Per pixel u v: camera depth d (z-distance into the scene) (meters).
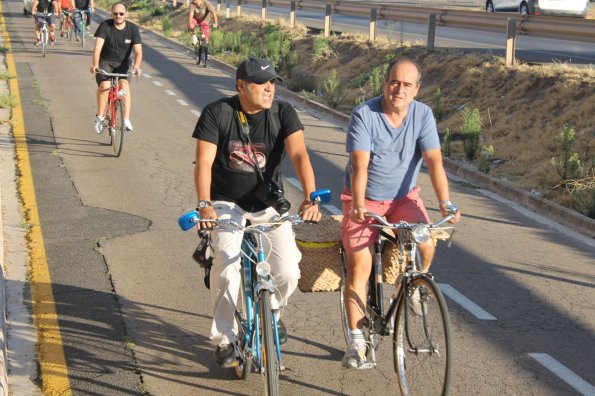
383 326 5.91
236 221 5.84
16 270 8.59
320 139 17.08
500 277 8.84
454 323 7.54
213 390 6.10
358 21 40.62
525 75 17.80
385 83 5.70
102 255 9.14
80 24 36.06
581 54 23.97
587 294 8.41
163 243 9.62
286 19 39.66
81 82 23.31
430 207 11.75
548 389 6.27
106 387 6.10
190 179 12.85
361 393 6.14
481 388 6.25
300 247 6.07
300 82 24.17
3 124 16.84
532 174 13.34
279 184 6.09
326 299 8.09
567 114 15.23
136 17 54.03
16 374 6.29
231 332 5.81
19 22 45.53
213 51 33.22
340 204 11.84
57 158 13.99
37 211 10.84
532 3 34.31
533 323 7.59
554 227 11.09
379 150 5.78
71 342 6.86
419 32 33.69
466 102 18.69
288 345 6.97
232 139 5.81
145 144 15.47
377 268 5.91
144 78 25.52
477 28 22.69
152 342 6.92
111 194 11.79
